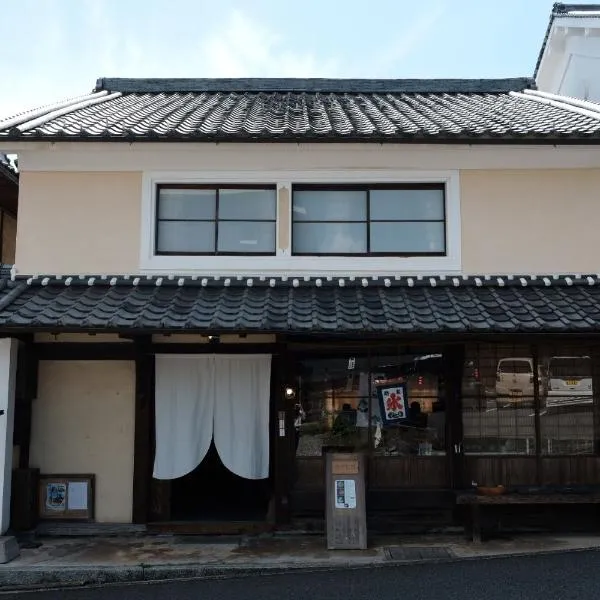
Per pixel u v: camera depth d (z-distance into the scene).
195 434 9.44
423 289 9.05
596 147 9.24
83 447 9.61
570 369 9.59
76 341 9.55
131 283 9.05
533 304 8.62
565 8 15.32
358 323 8.09
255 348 9.44
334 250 9.77
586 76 14.89
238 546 8.71
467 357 9.59
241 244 9.77
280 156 9.55
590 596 6.68
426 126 9.77
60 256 9.52
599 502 8.68
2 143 9.08
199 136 8.98
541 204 9.66
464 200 9.65
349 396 9.68
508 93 15.05
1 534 8.43
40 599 7.08
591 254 9.56
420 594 6.85
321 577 7.53
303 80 15.38
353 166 9.63
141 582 7.62
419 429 9.61
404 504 9.38
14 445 9.34
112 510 9.48
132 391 9.71
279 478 9.38
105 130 9.22
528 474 9.41
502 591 6.88
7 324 7.82
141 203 9.62
